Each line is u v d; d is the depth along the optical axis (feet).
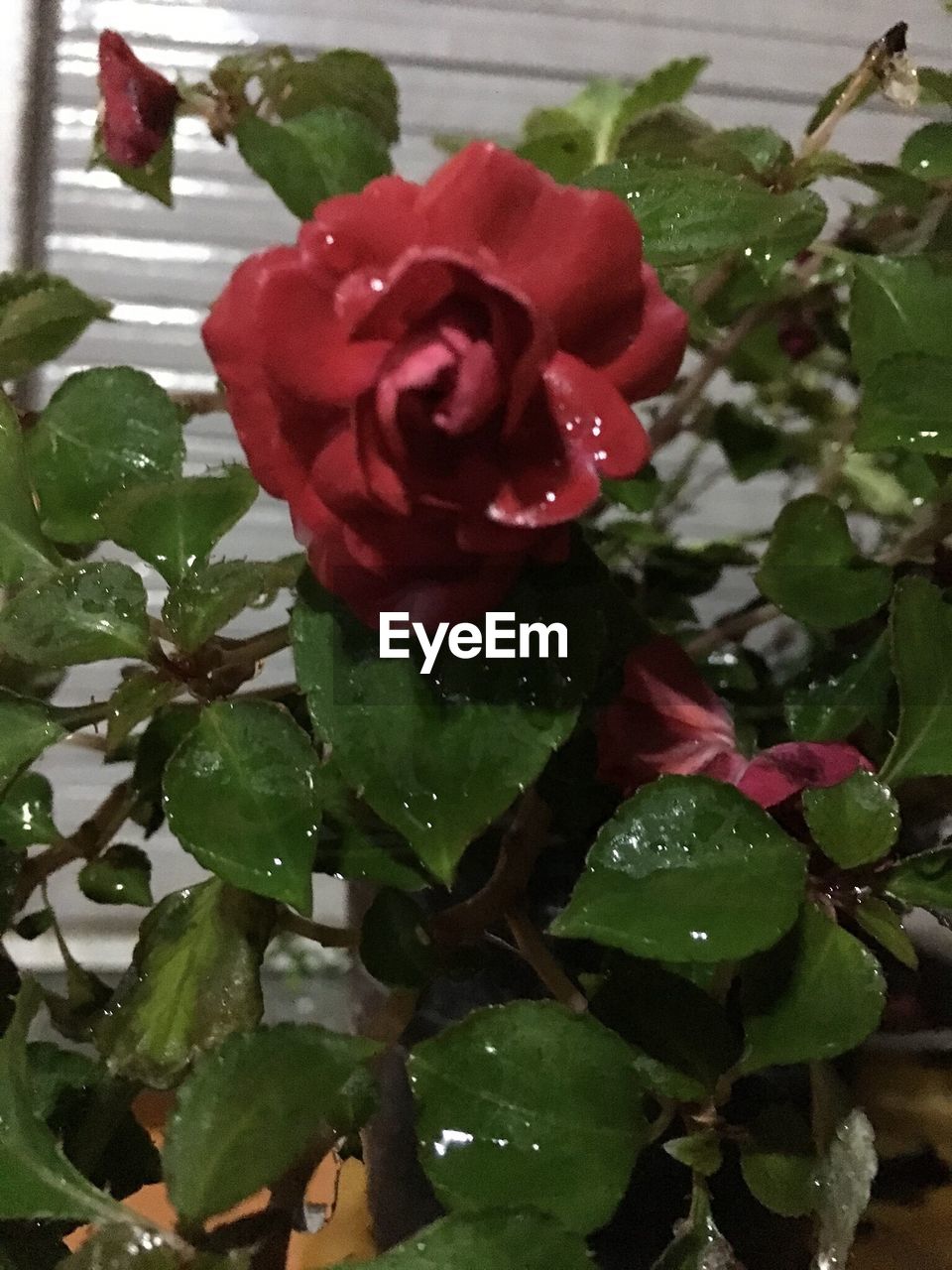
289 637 0.51
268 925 0.53
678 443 1.08
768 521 1.14
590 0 1.07
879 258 0.55
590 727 0.56
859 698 0.59
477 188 0.42
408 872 0.52
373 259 0.41
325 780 0.53
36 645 0.49
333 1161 0.66
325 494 0.42
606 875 0.46
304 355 0.40
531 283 0.43
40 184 1.03
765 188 0.56
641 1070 0.48
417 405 0.39
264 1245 0.46
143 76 0.60
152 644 0.50
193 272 1.10
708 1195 0.48
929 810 0.60
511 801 0.45
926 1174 0.58
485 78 1.08
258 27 1.05
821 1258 0.46
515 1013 0.47
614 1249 0.55
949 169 0.60
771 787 0.52
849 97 0.59
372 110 0.64
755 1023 0.47
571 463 0.41
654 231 0.51
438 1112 0.46
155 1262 0.42
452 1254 0.42
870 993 0.46
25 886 0.60
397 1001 0.55
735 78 1.08
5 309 0.62
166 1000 0.51
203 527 0.52
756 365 0.79
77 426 0.56
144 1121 0.74
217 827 0.47
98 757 1.08
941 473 0.58
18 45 0.97
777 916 0.45
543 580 0.47
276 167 0.55
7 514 0.54
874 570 0.58
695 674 0.56
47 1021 0.72
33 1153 0.45
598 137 0.75
